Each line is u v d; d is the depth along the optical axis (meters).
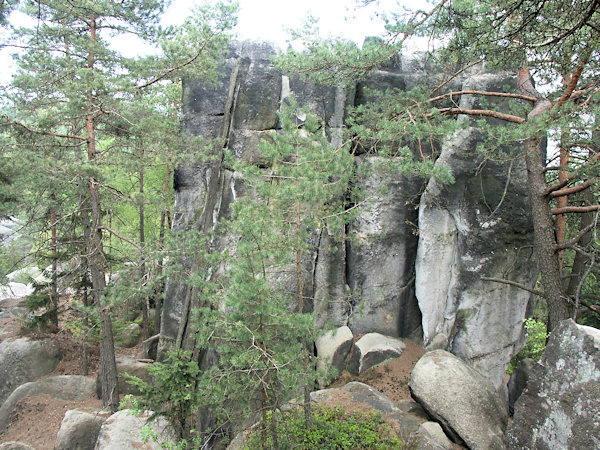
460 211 12.58
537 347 13.70
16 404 14.05
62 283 15.18
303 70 11.16
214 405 8.56
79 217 14.83
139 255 12.11
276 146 8.56
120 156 11.96
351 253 13.85
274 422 7.68
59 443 11.58
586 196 13.86
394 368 12.51
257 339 7.26
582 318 14.75
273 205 8.81
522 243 12.11
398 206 13.82
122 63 12.12
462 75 13.89
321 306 13.43
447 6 9.59
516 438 8.57
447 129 9.48
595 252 9.52
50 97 12.88
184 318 13.38
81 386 14.91
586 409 7.54
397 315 13.91
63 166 11.11
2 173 11.87
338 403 10.41
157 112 12.84
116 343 18.38
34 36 12.81
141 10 13.13
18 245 24.06
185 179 14.41
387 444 8.89
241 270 7.13
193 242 11.42
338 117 14.41
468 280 12.29
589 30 9.32
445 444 8.91
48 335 16.58
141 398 8.58
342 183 8.70
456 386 9.72
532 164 10.32
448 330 12.87
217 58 13.30
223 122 14.35
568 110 8.64
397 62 14.78
